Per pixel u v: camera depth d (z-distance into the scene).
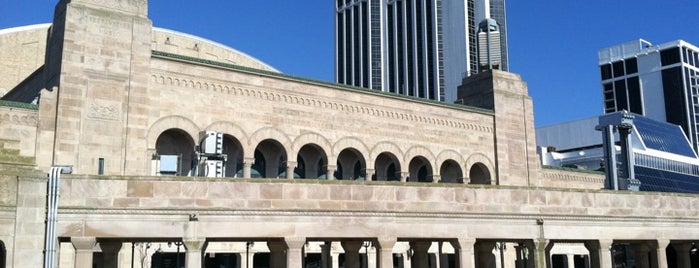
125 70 37.91
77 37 36.84
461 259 25.08
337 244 46.34
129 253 37.97
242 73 42.16
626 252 68.69
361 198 24.03
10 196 20.61
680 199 29.72
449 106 51.62
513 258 50.44
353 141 46.25
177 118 39.41
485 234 25.67
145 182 21.77
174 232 21.78
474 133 52.94
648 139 105.12
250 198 22.67
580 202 27.52
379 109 47.94
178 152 41.22
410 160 48.91
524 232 26.31
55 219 20.75
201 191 22.22
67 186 21.12
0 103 34.44
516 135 55.59
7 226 20.41
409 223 24.61
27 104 35.38
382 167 50.56
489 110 54.16
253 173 44.56
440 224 25.03
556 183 60.84
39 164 34.81
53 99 35.97
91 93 36.75
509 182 54.03
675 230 29.27
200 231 22.03
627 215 28.22
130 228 21.47
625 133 54.53
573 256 61.28
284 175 45.59
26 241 20.50
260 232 22.66
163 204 21.78
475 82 56.56
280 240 23.67
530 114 57.12
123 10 38.53
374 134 47.44
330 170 44.88
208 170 34.28
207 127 40.31
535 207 26.62
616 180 54.56
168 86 39.44
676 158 107.19
